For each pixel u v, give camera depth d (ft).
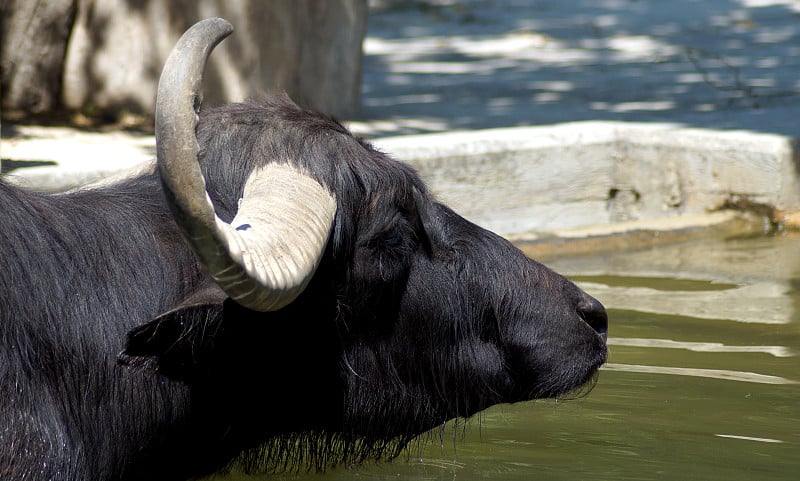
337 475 49.98
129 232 41.39
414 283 44.88
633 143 116.78
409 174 43.86
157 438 41.91
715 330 73.41
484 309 46.65
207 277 40.24
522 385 47.83
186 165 31.42
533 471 51.34
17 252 38.88
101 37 122.52
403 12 274.57
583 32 241.55
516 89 164.86
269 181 39.27
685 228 108.06
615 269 93.09
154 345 38.11
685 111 138.21
